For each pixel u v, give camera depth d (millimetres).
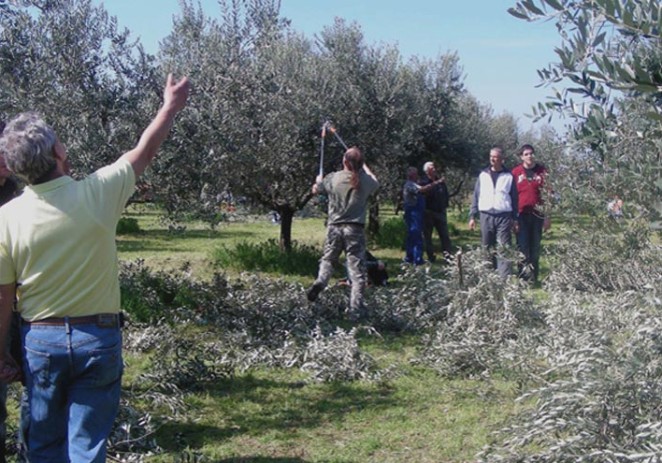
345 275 12883
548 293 9156
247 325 8570
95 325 3641
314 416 6102
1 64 7512
